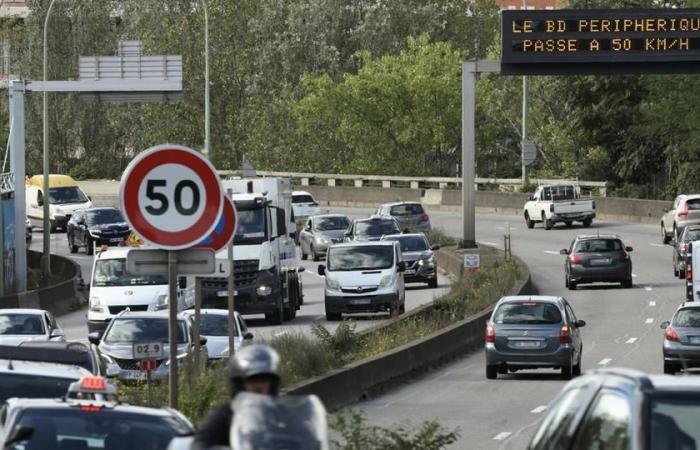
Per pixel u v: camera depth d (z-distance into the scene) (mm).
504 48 158500
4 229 145000
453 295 124438
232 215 45625
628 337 110062
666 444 21656
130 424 30562
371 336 97438
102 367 56188
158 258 34969
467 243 174625
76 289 150000
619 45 157000
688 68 157375
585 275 148250
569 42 157625
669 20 156500
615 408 22922
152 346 47688
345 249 129375
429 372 91938
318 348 76688
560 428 24734
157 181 34562
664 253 181625
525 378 88000
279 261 123500
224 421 22031
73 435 30047
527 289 141250
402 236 159125
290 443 20609
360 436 41375
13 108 140500
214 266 35094
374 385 79375
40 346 48594
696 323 86938
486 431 63281
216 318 86188
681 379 23625
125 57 138125
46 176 164125
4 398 40469
